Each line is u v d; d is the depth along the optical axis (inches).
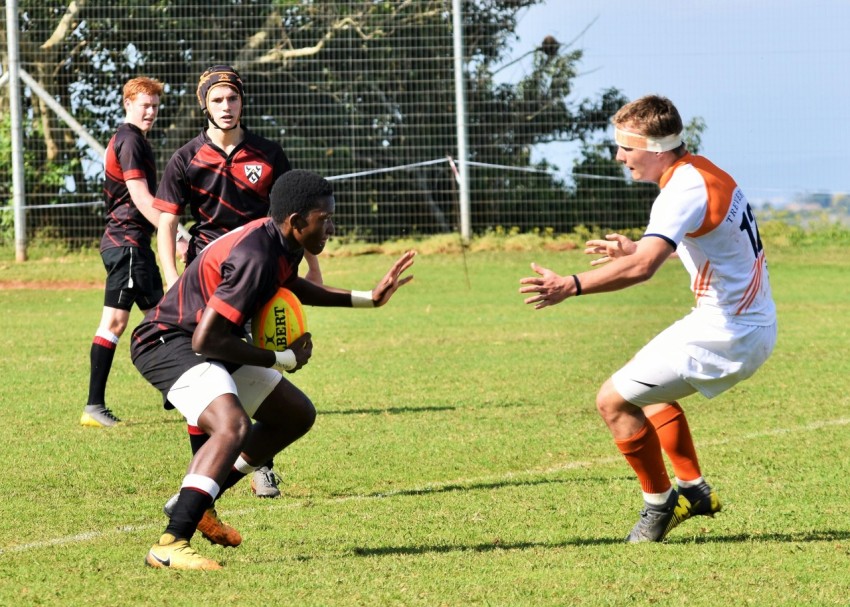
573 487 861.8
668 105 685.9
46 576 626.5
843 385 1342.3
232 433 640.4
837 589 592.7
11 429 1110.4
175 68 2994.6
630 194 3009.4
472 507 800.9
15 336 1831.9
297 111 3016.7
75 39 2942.9
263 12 3078.2
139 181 1104.2
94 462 962.7
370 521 764.6
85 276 2630.4
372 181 3004.4
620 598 575.2
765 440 1027.9
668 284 2581.2
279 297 669.9
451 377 1427.2
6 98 3014.3
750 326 679.7
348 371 1478.8
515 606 562.6
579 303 2271.2
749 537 710.5
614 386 690.8
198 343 631.8
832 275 2674.7
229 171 912.3
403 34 3070.9
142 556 674.2
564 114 3041.3
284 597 581.0
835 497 816.3
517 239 2938.0
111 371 1508.4
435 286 2482.8
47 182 2906.0
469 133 3016.7
